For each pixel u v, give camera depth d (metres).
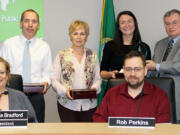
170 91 2.35
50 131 1.56
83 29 2.99
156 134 1.52
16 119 1.64
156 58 3.22
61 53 3.04
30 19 3.10
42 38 4.12
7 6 4.02
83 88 2.99
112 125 1.67
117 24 3.27
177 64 2.87
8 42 3.17
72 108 2.96
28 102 2.30
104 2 3.99
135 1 4.03
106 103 2.28
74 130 1.59
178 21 3.02
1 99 2.21
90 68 3.02
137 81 2.16
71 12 4.16
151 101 2.18
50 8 4.12
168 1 3.85
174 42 3.10
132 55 2.19
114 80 2.46
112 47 3.25
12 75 2.52
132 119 1.66
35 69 3.16
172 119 2.32
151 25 3.97
